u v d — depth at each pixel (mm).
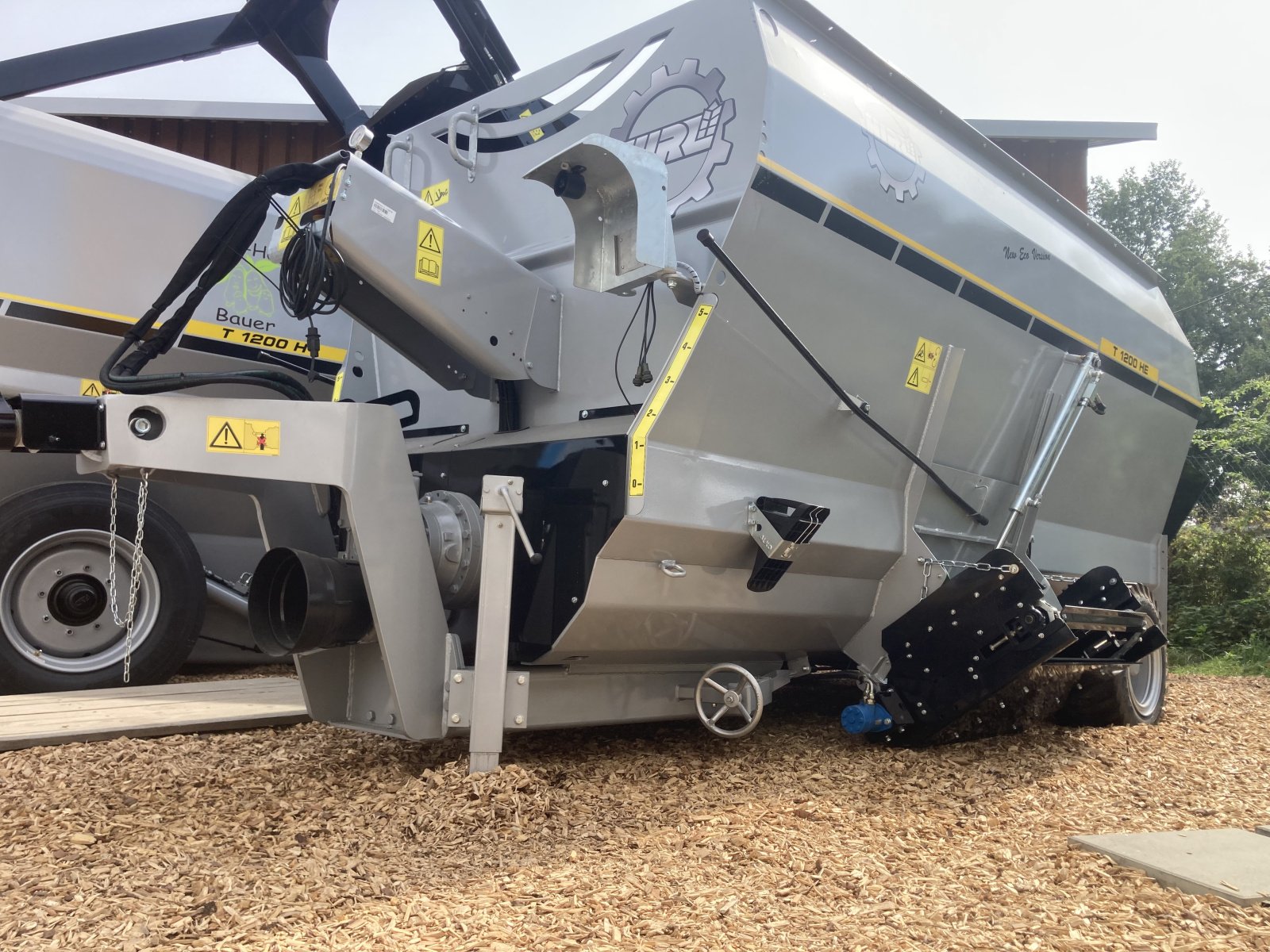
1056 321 4758
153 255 5461
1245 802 3627
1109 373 5160
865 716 4008
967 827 3068
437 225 3441
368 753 3646
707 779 3449
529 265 3975
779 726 4531
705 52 3549
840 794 3355
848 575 4035
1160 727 5320
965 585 3854
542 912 2209
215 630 6184
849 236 3662
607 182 3156
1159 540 6117
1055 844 2912
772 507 3471
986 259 4340
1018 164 4828
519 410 3887
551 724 3361
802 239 3496
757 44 3398
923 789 3512
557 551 3275
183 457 2959
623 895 2326
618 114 3793
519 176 4102
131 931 2043
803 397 3641
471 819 2828
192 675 5977
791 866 2586
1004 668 3732
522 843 2713
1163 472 5879
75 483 4902
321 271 3264
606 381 3578
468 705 3172
